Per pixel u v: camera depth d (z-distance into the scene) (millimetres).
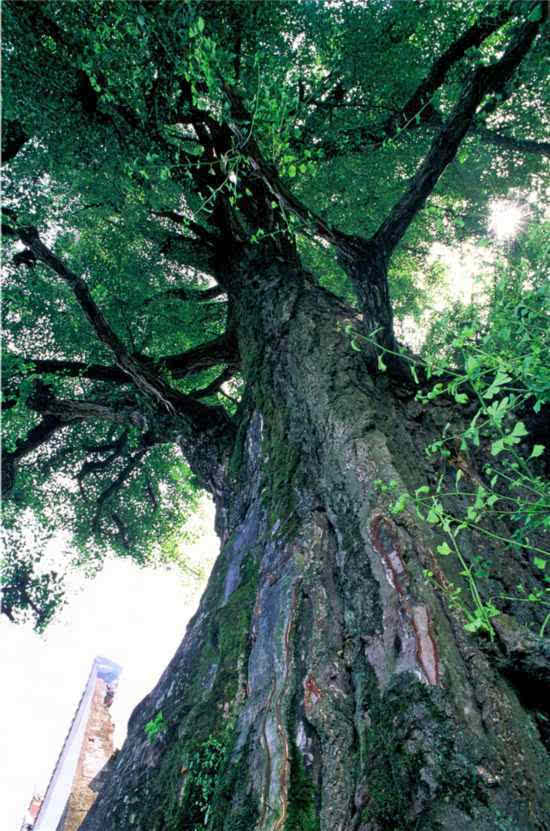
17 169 8977
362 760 2717
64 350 11797
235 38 8641
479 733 2434
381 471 4027
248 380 7035
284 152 5254
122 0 6820
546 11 4867
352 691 3133
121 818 4039
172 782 3881
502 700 2596
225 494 7449
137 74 7504
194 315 12539
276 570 4355
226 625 4664
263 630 4078
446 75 9586
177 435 8594
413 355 6148
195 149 8992
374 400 5180
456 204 11414
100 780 10289
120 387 10562
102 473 14406
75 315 11453
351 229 11500
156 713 4902
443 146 5336
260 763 3166
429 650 2791
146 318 12055
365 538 3662
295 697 3307
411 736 2500
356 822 2459
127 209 10203
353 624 3412
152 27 6789
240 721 3691
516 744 2408
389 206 11234
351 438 4516
